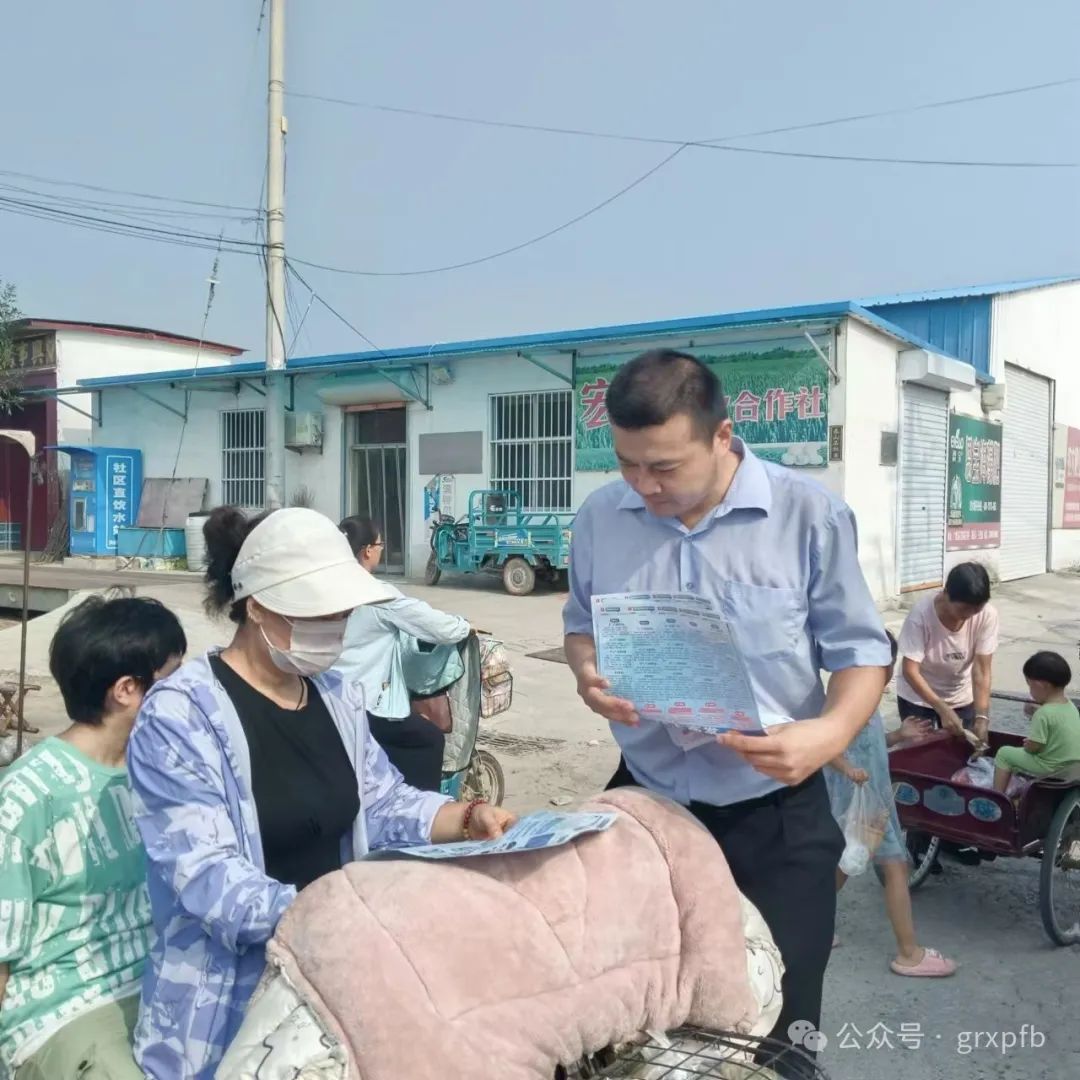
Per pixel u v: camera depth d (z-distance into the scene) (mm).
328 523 2066
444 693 4430
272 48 14047
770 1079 1713
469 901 1596
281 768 2025
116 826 2279
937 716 5047
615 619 2027
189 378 17781
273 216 14391
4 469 23594
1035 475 19719
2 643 10578
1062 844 4254
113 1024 2107
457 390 15461
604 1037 1602
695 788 2270
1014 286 17969
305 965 1521
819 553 2199
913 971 3961
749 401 13109
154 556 18422
